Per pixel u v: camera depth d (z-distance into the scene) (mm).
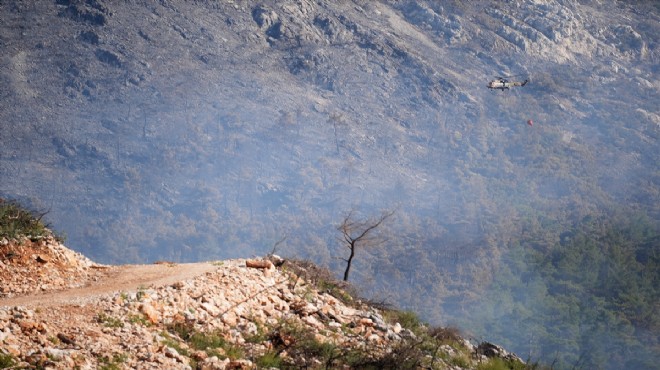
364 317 22266
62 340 14719
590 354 131750
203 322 17891
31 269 19797
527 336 137500
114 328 15914
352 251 31812
